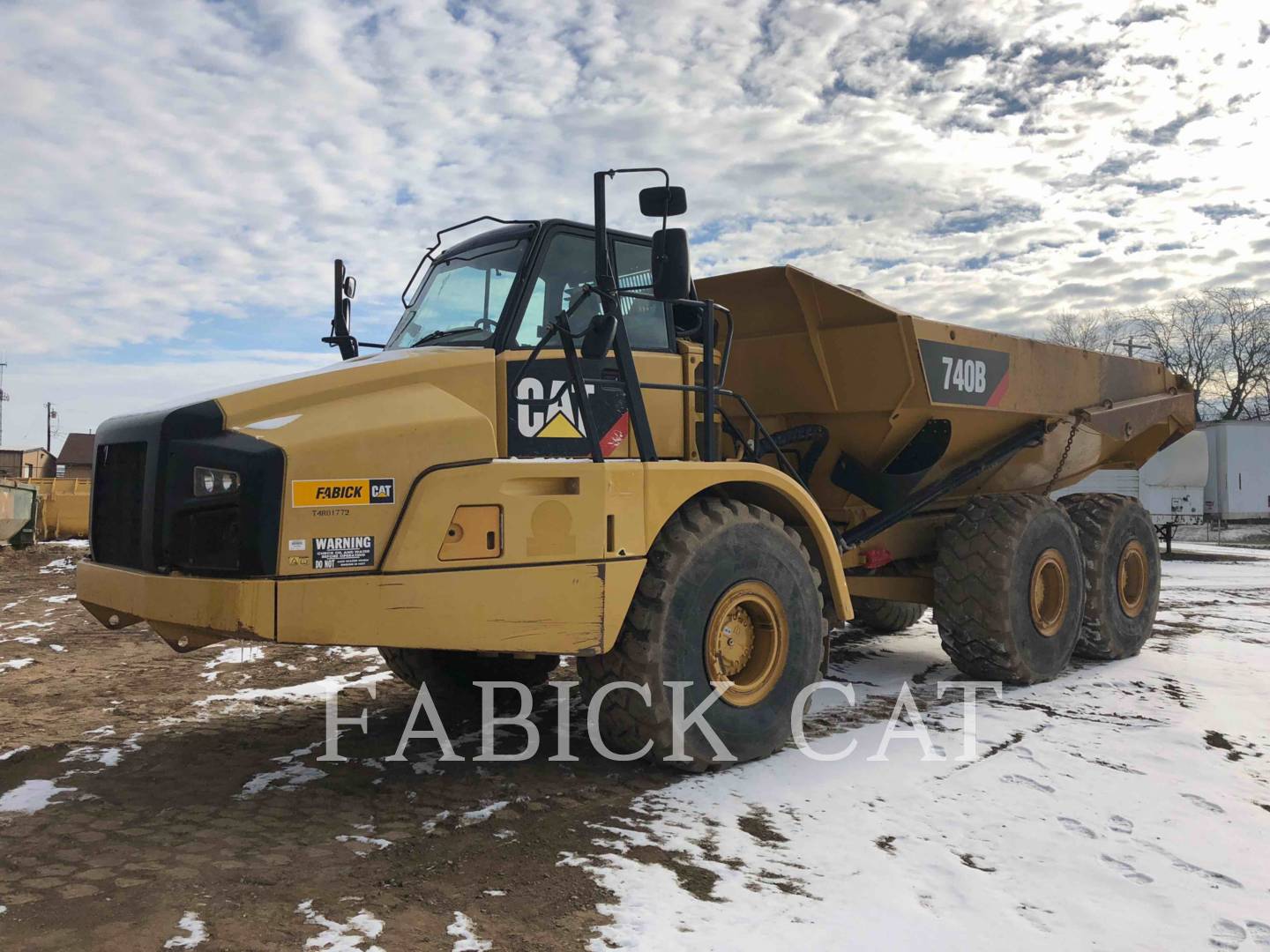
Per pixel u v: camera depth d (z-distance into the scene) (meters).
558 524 3.85
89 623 9.16
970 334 6.01
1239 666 6.78
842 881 2.98
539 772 4.14
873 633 8.44
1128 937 2.67
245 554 3.31
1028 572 6.01
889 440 5.98
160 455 3.58
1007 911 2.80
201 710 5.32
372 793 3.83
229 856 3.13
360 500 3.46
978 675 6.12
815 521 4.80
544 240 4.27
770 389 6.05
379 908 2.74
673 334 4.71
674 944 2.55
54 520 25.53
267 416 3.56
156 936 2.53
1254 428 26.72
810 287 5.62
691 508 4.32
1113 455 8.55
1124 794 3.84
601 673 4.09
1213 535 30.67
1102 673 6.47
